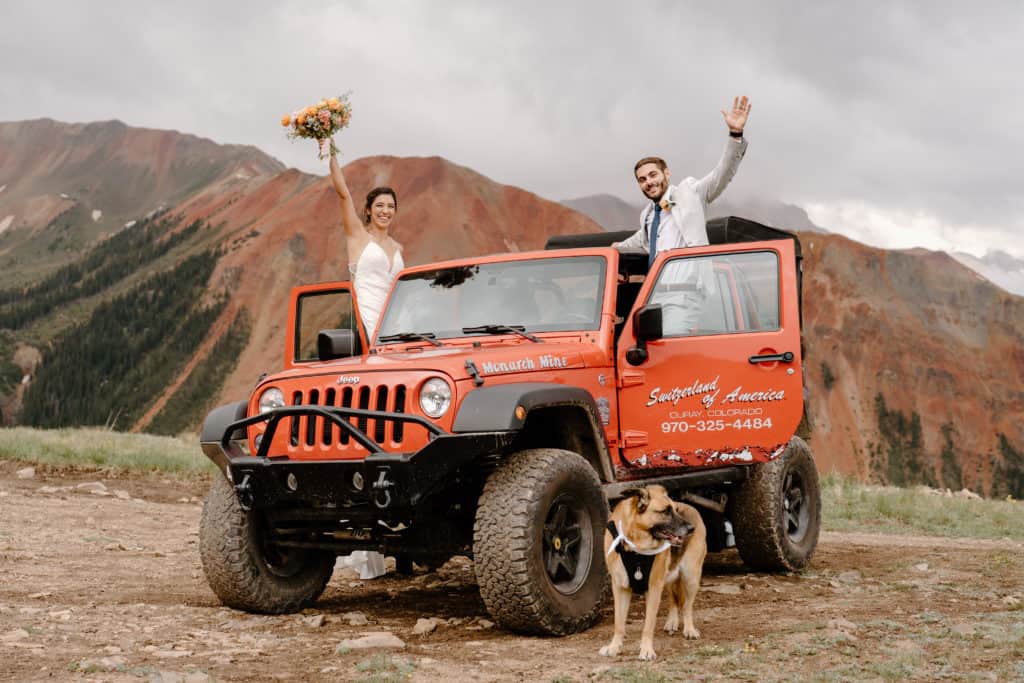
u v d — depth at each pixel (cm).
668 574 487
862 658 439
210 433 570
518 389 511
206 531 582
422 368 516
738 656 448
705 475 679
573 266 636
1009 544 1059
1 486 1195
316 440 533
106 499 1166
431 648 483
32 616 540
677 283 634
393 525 557
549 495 515
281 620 570
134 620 549
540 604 504
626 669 427
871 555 885
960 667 420
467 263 667
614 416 607
